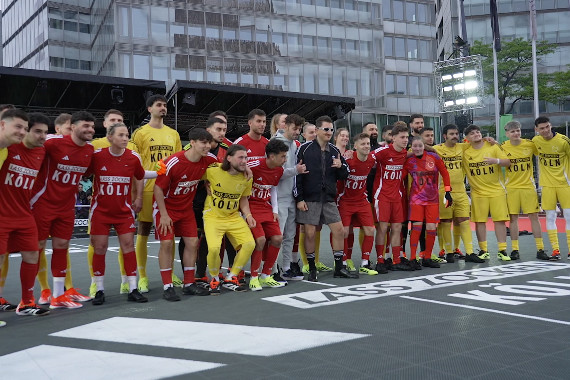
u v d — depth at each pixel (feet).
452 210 23.03
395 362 9.37
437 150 23.41
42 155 14.34
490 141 23.20
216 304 15.08
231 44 90.94
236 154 16.42
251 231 17.69
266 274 18.12
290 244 19.42
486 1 150.51
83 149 15.08
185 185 16.48
